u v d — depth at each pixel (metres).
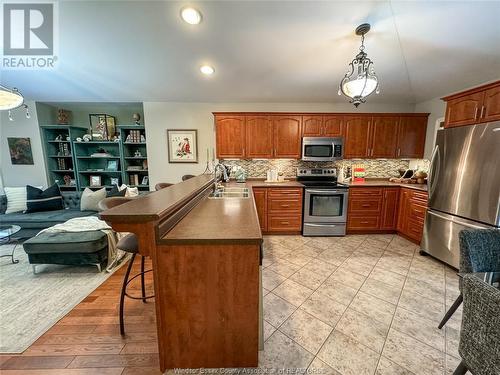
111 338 1.60
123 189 3.61
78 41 2.66
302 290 2.19
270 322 1.76
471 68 2.75
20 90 3.79
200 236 1.23
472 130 2.34
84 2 2.19
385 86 3.45
